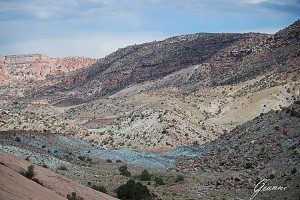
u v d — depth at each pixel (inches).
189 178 2491.4
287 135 2738.7
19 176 1131.9
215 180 2379.4
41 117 5054.1
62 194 1304.1
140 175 2475.4
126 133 5036.9
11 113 4766.2
